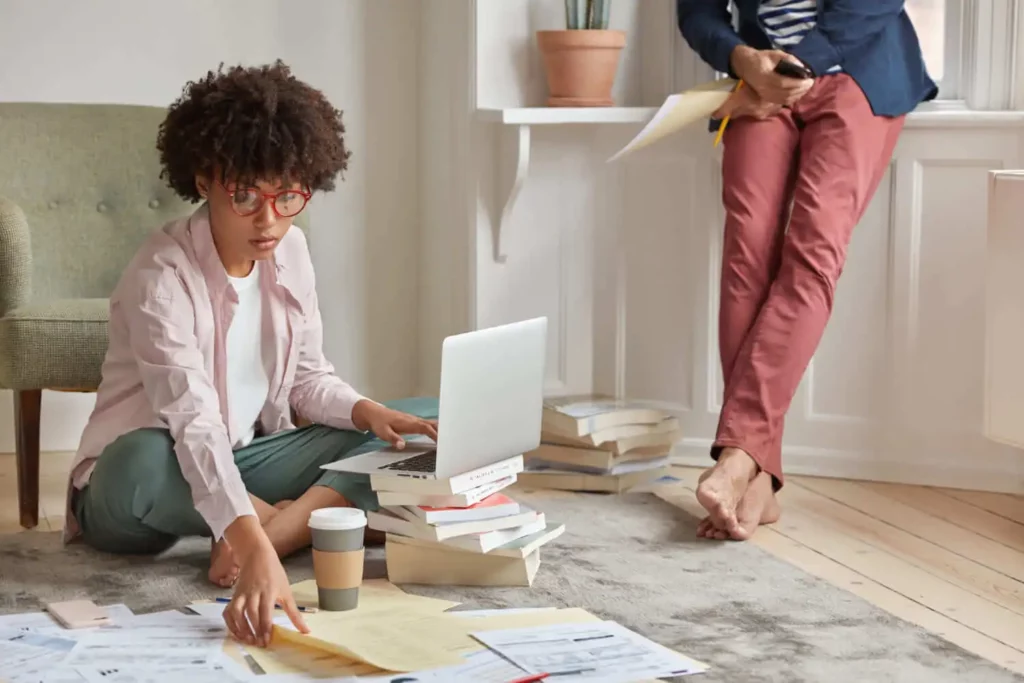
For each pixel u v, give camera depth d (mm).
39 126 3133
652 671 1780
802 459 3199
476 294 3324
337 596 1977
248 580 1839
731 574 2307
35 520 2654
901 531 2680
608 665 1792
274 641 1853
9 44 3322
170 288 2145
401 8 3629
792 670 1838
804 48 2797
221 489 1954
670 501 2926
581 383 3402
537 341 2203
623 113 3084
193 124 2094
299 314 2348
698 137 3217
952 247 3051
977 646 2008
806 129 2850
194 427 2016
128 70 3416
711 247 3234
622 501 2865
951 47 3082
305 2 3541
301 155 2096
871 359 3145
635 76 3322
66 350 2609
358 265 3680
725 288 2824
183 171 2164
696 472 3225
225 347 2248
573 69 3137
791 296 2705
